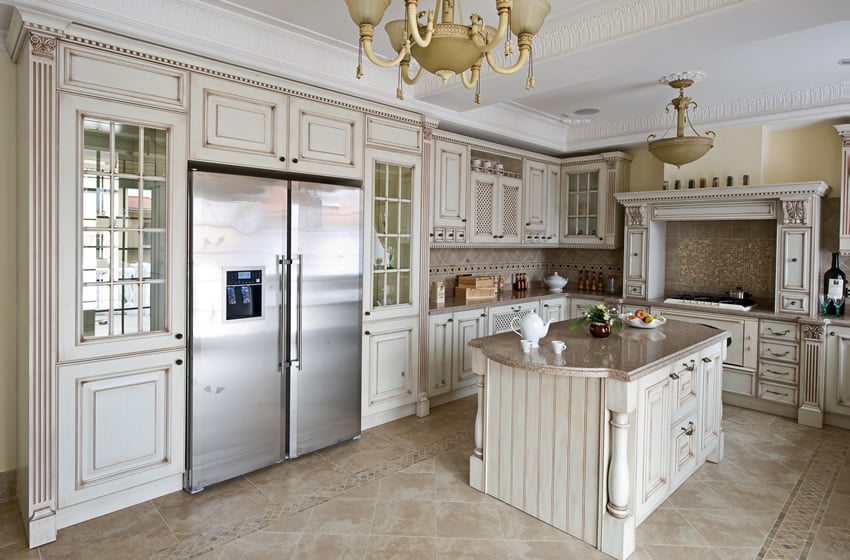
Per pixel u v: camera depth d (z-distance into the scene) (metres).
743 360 4.41
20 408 2.62
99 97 2.46
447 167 4.52
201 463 2.85
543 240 5.65
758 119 4.37
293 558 2.29
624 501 2.30
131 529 2.49
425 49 1.71
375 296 3.80
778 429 3.95
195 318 2.78
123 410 2.61
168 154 2.71
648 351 2.69
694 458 3.07
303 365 3.26
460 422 4.01
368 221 3.69
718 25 2.48
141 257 2.65
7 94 2.68
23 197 2.47
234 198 2.91
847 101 3.92
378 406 3.84
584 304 5.51
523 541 2.44
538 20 1.67
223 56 2.82
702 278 5.16
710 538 2.47
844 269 4.35
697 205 4.74
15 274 2.76
